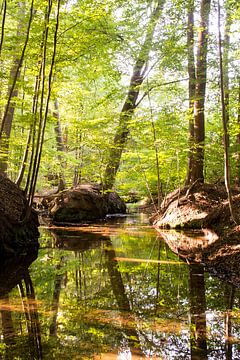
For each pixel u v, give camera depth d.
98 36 12.16
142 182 17.41
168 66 12.00
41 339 3.87
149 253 8.27
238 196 8.70
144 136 13.80
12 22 11.47
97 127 13.95
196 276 6.24
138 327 4.17
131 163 15.66
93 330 4.09
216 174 14.38
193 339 3.83
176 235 10.20
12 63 10.43
